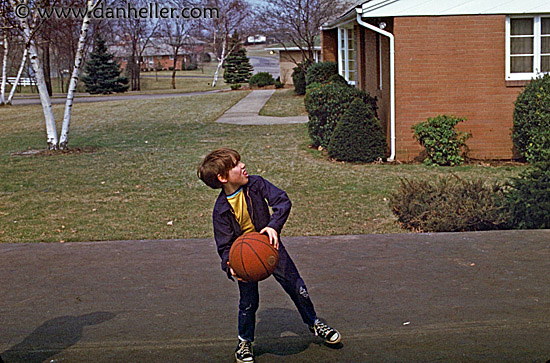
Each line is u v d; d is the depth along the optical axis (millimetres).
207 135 17766
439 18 12562
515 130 12586
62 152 15102
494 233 6965
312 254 6387
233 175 3631
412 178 11039
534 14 12602
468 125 12883
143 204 9617
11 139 18266
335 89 13945
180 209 9242
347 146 12914
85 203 9727
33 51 14984
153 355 4059
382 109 14258
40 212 9164
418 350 4016
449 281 5387
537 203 7078
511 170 11758
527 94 12172
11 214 9070
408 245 6605
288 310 4832
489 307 4734
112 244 6996
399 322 4496
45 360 4004
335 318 4613
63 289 5469
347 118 12945
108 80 53375
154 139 17234
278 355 4004
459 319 4516
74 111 27500
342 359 3920
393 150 12992
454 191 7652
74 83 15383
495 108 12836
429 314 4633
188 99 32031
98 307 4992
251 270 3482
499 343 4082
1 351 4160
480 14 12547
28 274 5930
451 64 12703
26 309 4984
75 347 4203
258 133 17859
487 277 5457
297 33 31828
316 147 14906
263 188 3764
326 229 7859
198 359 3982
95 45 53375
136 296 5238
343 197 9727
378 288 5266
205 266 6062
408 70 12711
